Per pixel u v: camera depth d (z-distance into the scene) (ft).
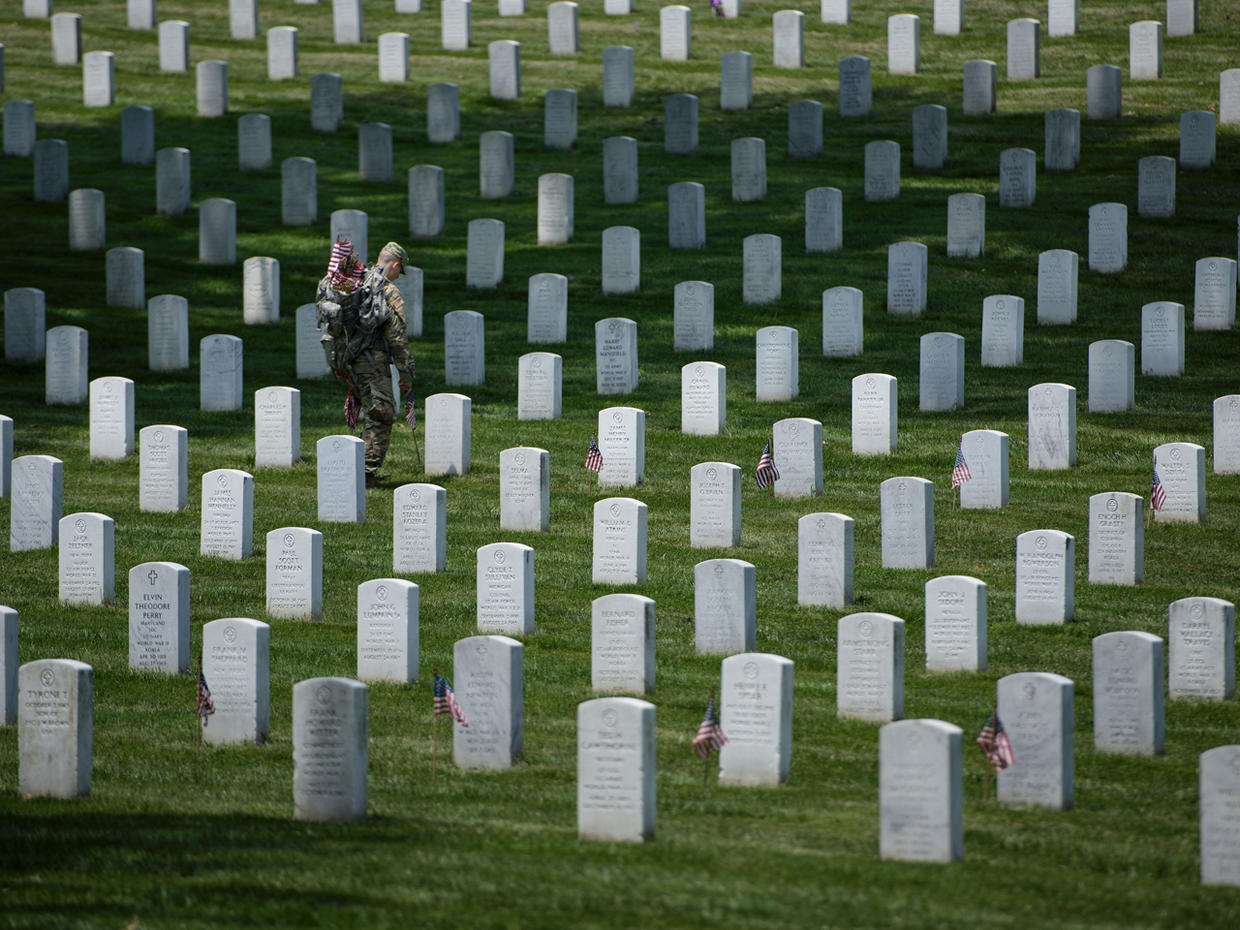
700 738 133.59
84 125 514.27
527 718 164.35
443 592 210.18
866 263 390.42
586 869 115.55
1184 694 171.53
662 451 280.31
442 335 359.46
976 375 318.65
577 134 502.79
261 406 276.21
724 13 606.55
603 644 172.96
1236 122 480.64
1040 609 194.49
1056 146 453.58
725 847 122.52
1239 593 205.05
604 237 377.50
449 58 574.56
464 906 107.65
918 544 218.59
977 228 390.42
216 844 123.85
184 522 246.68
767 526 240.53
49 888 113.09
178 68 559.38
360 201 451.12
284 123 516.73
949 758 118.73
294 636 192.95
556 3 581.53
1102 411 293.23
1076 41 565.94
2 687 163.63
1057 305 351.05
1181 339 313.12
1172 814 134.82
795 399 306.76
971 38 577.43
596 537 214.90
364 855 120.06
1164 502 237.04
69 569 207.82
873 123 504.43
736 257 399.44
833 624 195.93
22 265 400.88
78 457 283.79
